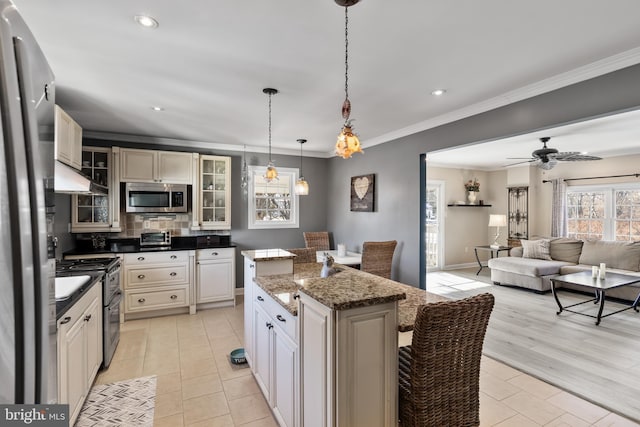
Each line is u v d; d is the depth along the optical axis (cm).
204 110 335
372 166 473
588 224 633
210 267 439
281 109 331
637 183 562
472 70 240
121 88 275
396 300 133
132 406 227
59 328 173
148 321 397
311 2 163
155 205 431
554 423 209
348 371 127
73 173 253
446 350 158
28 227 60
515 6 165
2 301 53
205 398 236
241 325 384
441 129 358
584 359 297
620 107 218
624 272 485
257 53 216
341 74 247
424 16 174
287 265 270
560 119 251
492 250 697
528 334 355
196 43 203
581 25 182
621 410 223
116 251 390
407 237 407
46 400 69
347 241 535
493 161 678
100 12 170
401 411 160
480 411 221
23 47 61
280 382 190
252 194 531
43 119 75
